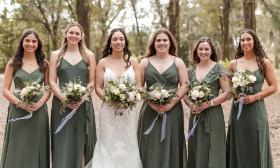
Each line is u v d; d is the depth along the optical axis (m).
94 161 5.73
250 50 5.71
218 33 47.91
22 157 5.47
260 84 5.65
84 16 22.09
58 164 5.53
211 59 5.87
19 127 5.48
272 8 21.53
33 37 5.50
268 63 5.65
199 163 5.70
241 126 5.66
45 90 5.42
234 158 5.77
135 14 44.59
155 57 5.88
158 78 5.71
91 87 5.64
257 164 5.64
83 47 5.76
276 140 9.28
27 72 5.52
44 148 5.60
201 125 5.71
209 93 5.48
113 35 5.71
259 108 5.59
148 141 5.80
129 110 5.78
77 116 5.62
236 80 5.42
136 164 5.79
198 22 47.94
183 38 47.50
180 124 5.82
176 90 5.73
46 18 34.12
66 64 5.60
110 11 41.66
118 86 5.41
